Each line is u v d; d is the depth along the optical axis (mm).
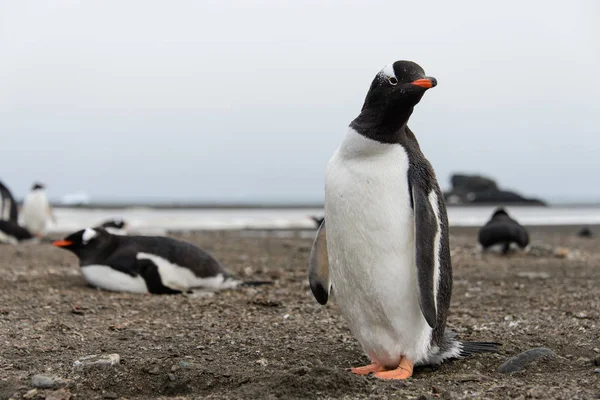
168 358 6164
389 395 4965
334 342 6980
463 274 13031
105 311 8773
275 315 8531
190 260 10703
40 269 13469
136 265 10500
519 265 14789
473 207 67500
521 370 5742
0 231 21406
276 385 5047
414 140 5777
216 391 5348
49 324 7773
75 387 5480
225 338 7109
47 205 25547
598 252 19062
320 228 6066
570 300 9422
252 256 17109
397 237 5277
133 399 5230
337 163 5535
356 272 5426
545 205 75250
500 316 8414
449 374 5699
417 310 5371
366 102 5477
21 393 5340
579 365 5859
